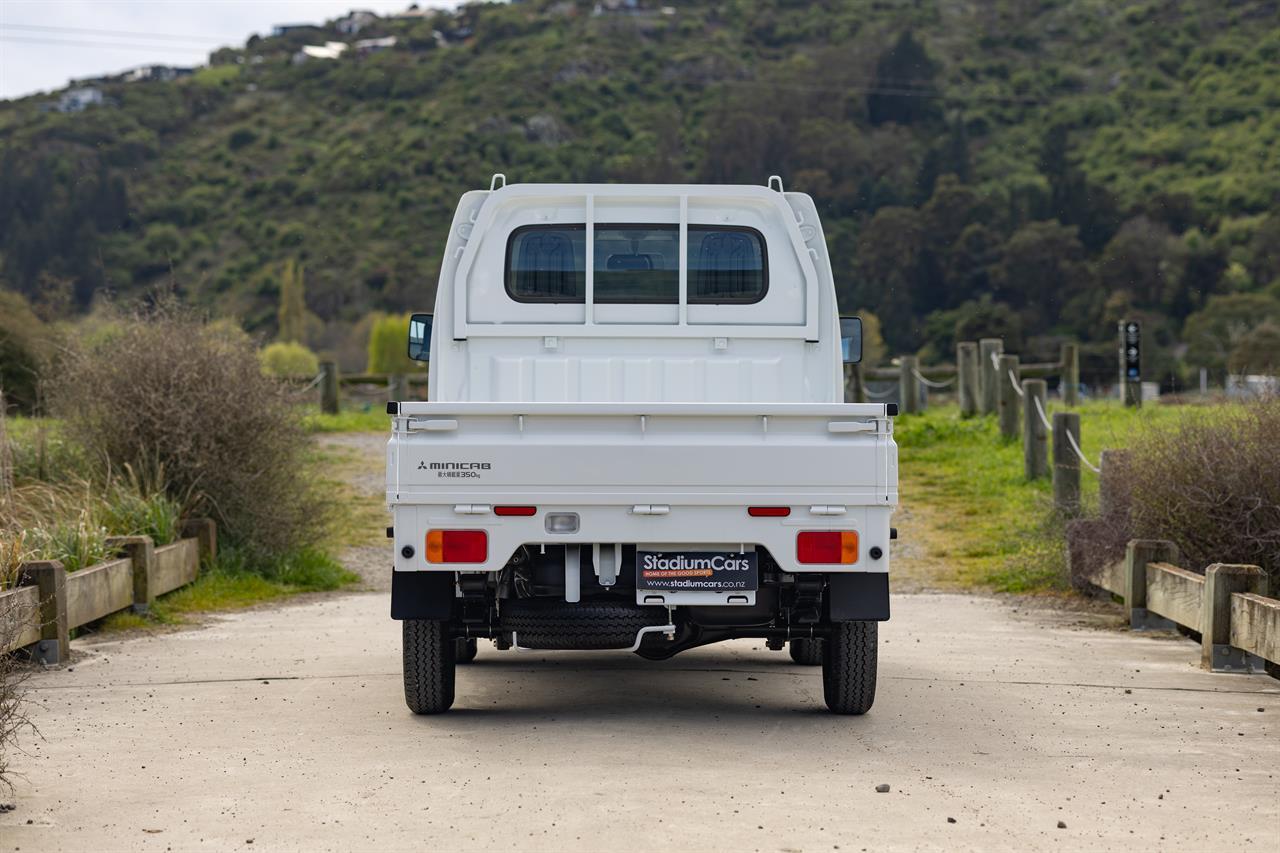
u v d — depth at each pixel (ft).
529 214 30.45
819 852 17.30
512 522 23.91
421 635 25.41
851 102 406.00
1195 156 355.77
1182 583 35.45
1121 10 468.75
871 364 293.64
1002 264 306.55
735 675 31.58
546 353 30.32
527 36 476.54
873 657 25.54
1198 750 23.32
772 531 23.95
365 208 357.41
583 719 25.98
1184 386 143.33
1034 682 30.09
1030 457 65.05
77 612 34.91
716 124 391.45
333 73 453.99
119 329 47.88
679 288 30.27
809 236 30.60
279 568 47.78
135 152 390.63
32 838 17.94
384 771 21.48
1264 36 419.95
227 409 46.26
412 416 23.90
